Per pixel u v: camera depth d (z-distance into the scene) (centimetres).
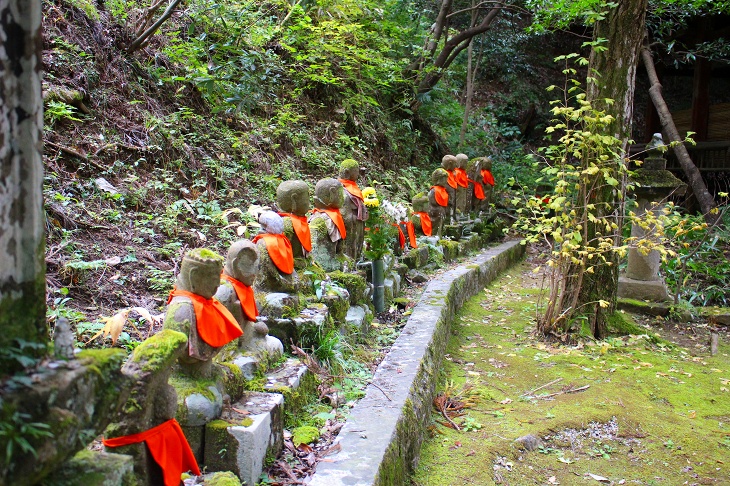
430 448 369
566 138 553
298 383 327
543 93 1688
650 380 512
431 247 729
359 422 305
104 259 429
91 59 589
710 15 1245
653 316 708
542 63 1727
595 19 573
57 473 146
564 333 589
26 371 135
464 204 912
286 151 762
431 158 1211
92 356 148
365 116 1001
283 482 264
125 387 158
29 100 138
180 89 661
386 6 1162
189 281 267
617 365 538
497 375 503
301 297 398
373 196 532
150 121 589
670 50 1148
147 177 552
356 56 942
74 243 427
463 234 892
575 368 525
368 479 247
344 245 507
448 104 1380
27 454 124
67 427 131
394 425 303
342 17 950
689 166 1014
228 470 256
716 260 878
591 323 598
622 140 585
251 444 255
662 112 1050
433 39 1137
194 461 224
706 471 375
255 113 766
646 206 725
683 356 586
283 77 865
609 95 578
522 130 1625
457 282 664
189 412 252
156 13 707
